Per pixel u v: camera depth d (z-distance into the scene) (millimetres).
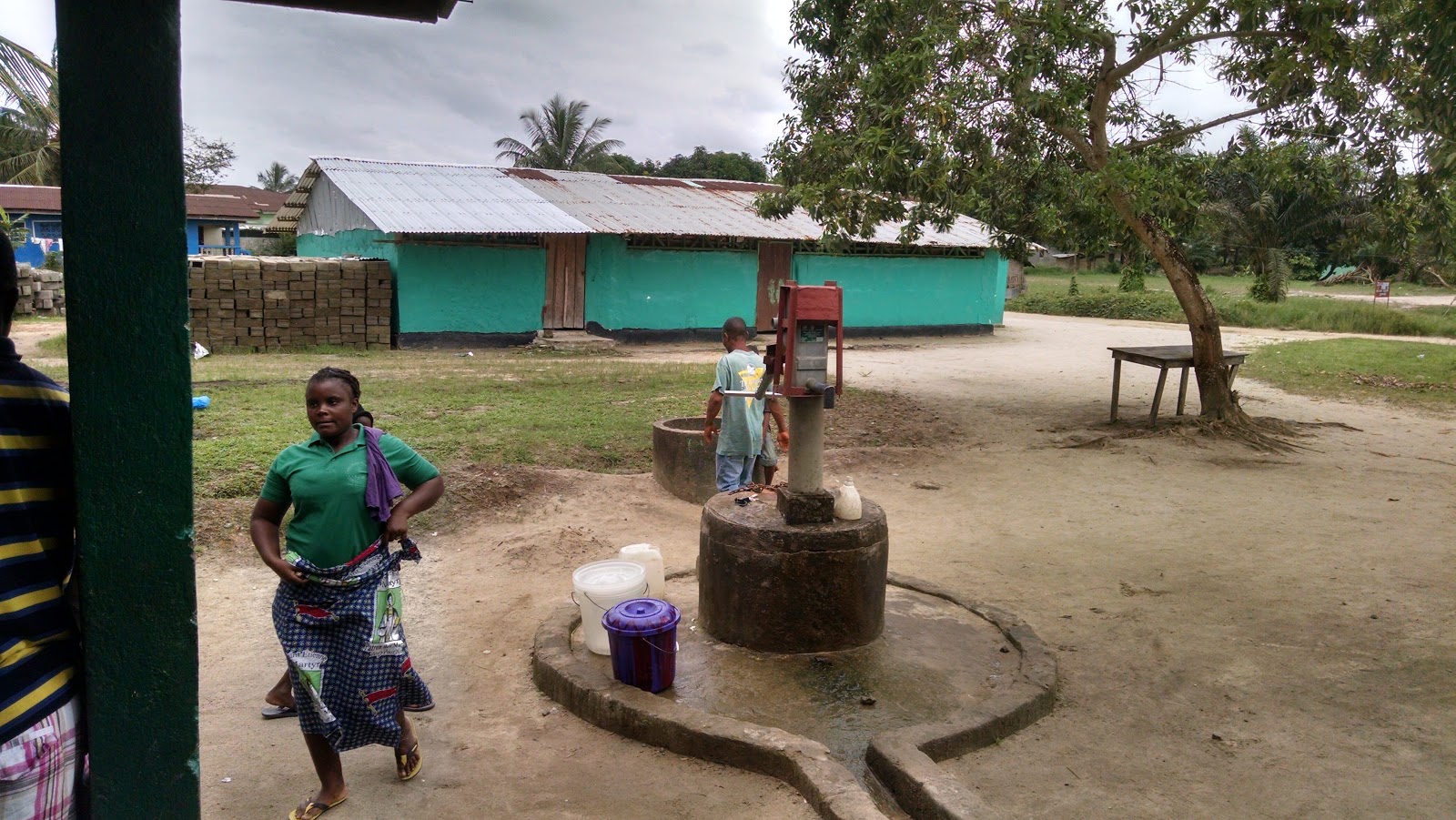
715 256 22828
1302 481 9164
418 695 3660
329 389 3350
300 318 18500
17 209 30047
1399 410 13492
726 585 4938
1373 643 5191
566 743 4086
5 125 8773
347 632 3344
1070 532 7488
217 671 4809
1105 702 4531
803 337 4711
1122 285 35969
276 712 4297
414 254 19250
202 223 35344
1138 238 11516
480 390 12883
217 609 5602
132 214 1877
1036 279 49344
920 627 5281
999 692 4402
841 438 10930
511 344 20594
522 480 8008
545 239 20750
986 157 10430
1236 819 3527
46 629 1916
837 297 4734
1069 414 12859
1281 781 3805
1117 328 28859
